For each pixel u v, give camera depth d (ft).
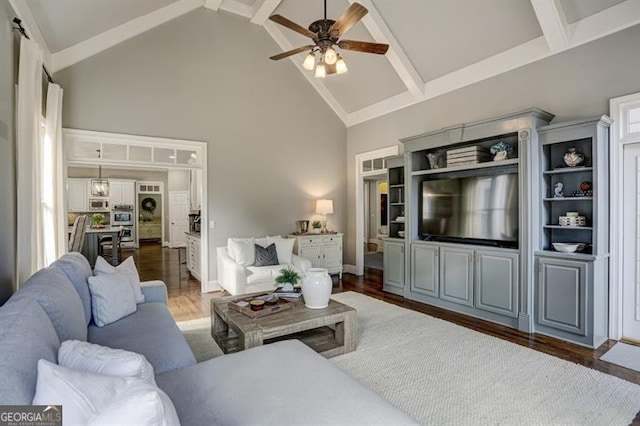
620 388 7.77
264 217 19.02
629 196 10.45
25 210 8.64
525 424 6.55
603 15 10.74
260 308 9.49
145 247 36.73
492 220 12.94
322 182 21.13
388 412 4.39
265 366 5.60
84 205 34.42
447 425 6.53
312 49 11.46
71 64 14.01
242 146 18.24
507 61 13.34
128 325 7.73
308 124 20.56
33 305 4.48
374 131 19.97
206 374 5.33
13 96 8.75
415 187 15.93
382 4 14.37
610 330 10.77
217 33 17.42
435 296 14.53
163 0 14.88
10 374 3.07
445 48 14.67
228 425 4.12
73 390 2.96
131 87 15.28
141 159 15.75
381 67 17.38
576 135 10.66
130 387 3.02
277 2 16.72
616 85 10.53
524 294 11.51
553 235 12.03
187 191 37.01
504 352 9.74
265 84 18.95
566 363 9.03
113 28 14.67
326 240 19.84
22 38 8.72
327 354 9.36
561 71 11.81
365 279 19.99
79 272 7.68
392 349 9.97
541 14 11.11
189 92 16.67
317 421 4.17
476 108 14.53
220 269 16.72
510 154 12.75
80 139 14.26
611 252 10.70
